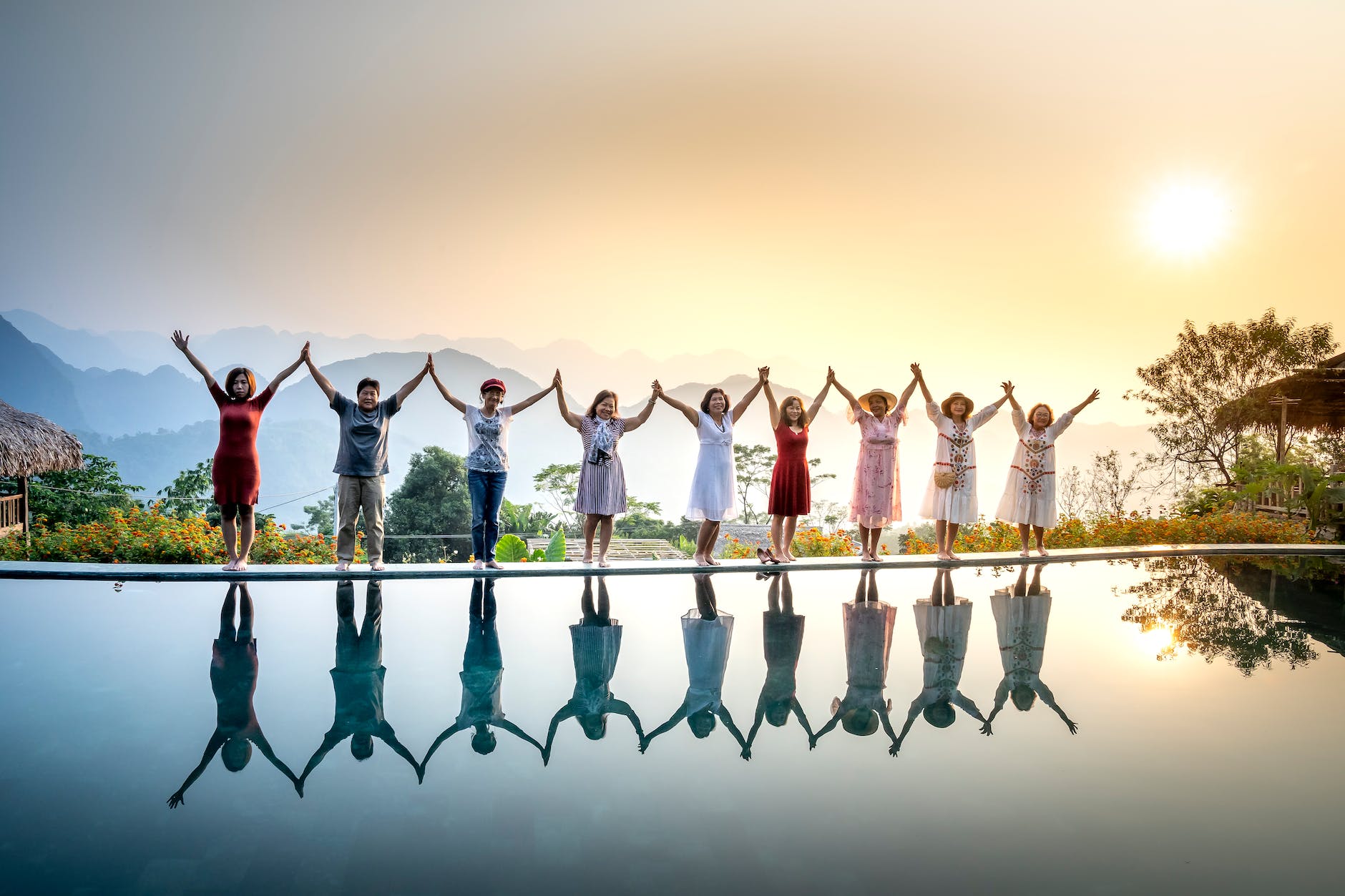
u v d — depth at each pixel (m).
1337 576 6.91
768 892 1.87
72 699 3.26
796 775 2.61
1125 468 15.40
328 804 2.35
